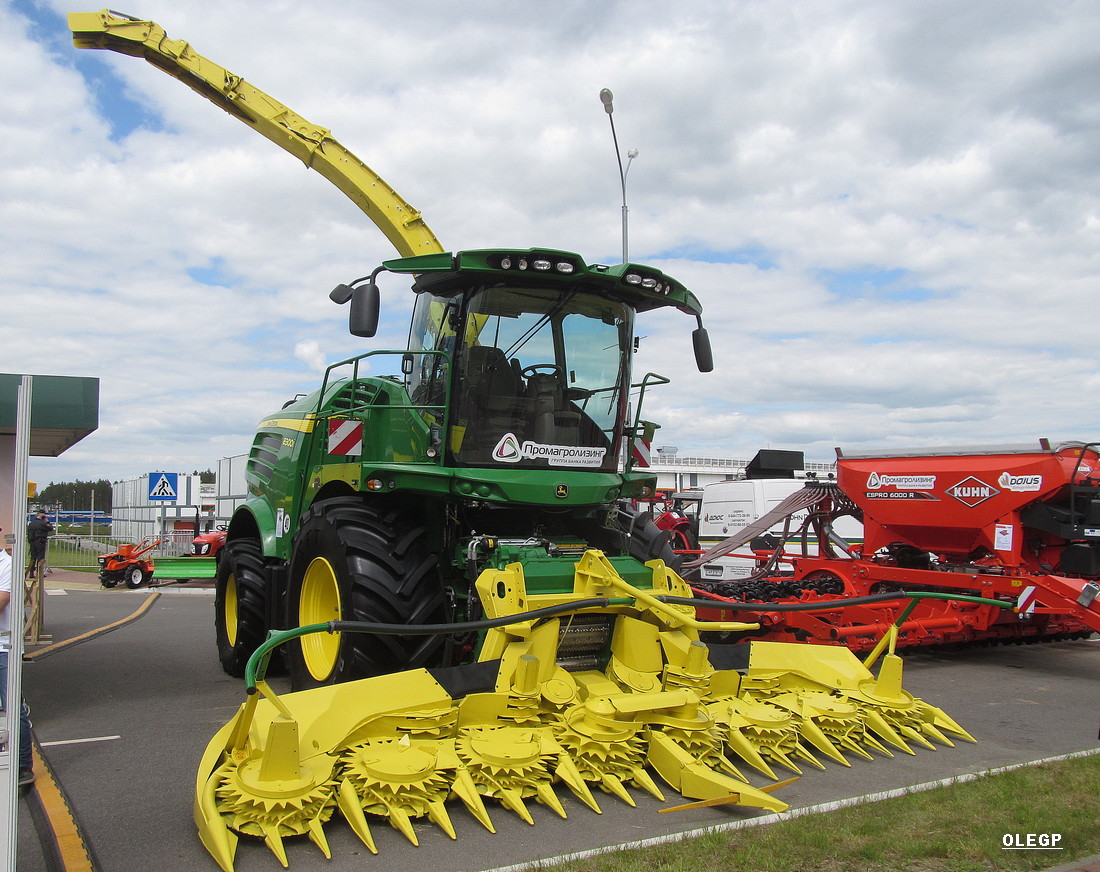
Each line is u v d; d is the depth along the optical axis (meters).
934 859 3.75
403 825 3.84
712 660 5.41
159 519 26.00
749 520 14.48
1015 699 7.33
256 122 8.34
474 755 4.23
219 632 8.64
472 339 5.86
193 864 3.73
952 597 5.97
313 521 6.09
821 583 9.81
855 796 4.59
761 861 3.66
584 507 6.18
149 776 5.05
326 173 8.45
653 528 7.18
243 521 9.07
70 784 4.90
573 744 4.46
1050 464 8.11
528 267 5.68
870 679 5.80
